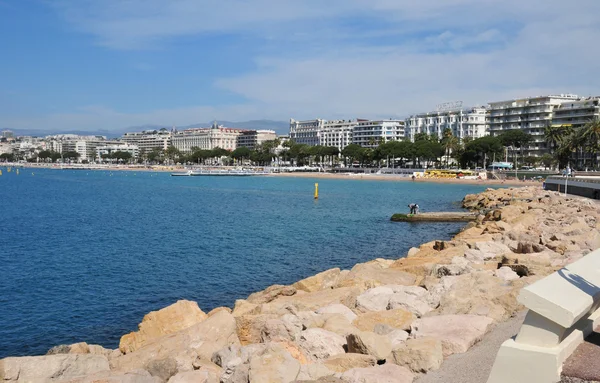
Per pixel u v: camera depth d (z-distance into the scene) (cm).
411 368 981
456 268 1930
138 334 1570
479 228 3506
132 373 1062
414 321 1239
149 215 6594
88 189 12838
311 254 3706
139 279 2958
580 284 837
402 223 5509
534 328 746
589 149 12875
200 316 1644
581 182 7238
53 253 3834
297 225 5406
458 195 9975
